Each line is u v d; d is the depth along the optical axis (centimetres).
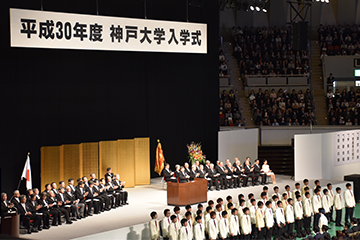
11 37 1574
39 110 1786
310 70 3244
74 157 1869
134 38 1817
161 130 2183
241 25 3622
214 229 1416
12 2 1700
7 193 1689
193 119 2284
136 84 2097
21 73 1736
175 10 2208
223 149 2317
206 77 2327
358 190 2195
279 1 3591
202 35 1967
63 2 1852
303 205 1734
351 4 3600
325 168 2306
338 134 2373
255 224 1559
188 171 1856
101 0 1972
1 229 1167
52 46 1650
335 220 1836
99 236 1341
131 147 2058
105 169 1988
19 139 1727
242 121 2892
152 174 2216
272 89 3056
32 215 1382
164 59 2183
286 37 3372
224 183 2000
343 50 3347
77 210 1514
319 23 3656
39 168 1775
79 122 1917
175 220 1386
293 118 2905
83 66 1928
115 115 2030
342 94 3048
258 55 3262
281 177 2319
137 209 1655
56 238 1307
